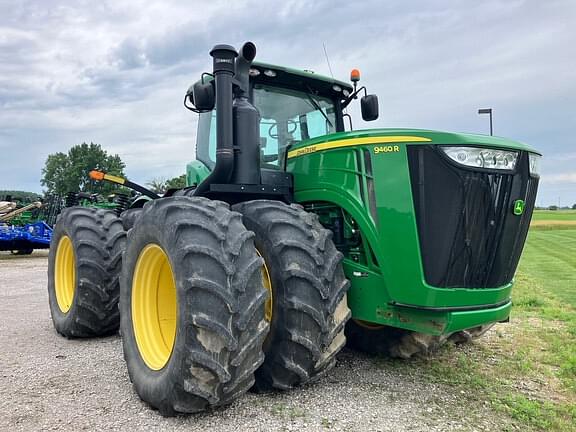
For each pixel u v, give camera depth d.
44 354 4.21
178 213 2.96
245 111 3.61
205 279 2.70
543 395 3.33
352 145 3.37
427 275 3.01
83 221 4.77
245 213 3.31
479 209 3.03
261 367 3.15
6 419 2.86
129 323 3.36
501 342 4.64
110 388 3.38
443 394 3.28
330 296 3.05
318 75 4.36
